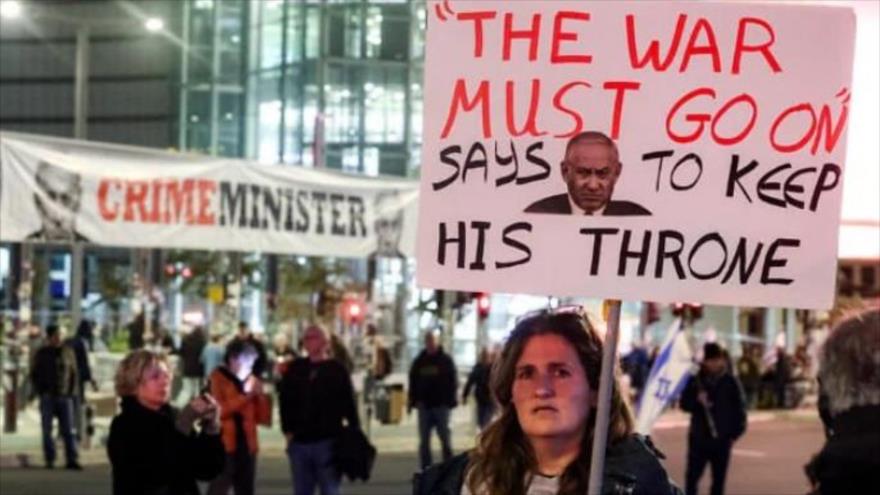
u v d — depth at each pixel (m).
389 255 19.28
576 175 4.34
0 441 24.19
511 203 4.37
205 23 75.25
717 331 45.34
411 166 65.75
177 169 17.20
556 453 4.23
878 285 29.48
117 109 84.50
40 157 16.14
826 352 4.33
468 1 4.34
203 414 8.40
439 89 4.38
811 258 4.36
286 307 44.34
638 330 38.69
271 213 18.06
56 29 87.12
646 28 4.34
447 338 32.19
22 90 88.94
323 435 13.39
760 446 29.91
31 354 27.92
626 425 4.23
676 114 4.35
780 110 4.36
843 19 4.33
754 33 4.34
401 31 66.00
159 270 52.91
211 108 74.62
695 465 16.20
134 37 83.38
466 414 32.91
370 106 65.81
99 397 25.36
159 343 34.00
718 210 4.36
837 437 4.29
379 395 29.64
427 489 4.39
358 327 40.91
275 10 69.50
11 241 16.06
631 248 4.35
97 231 16.58
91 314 52.47
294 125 67.75
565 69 4.34
